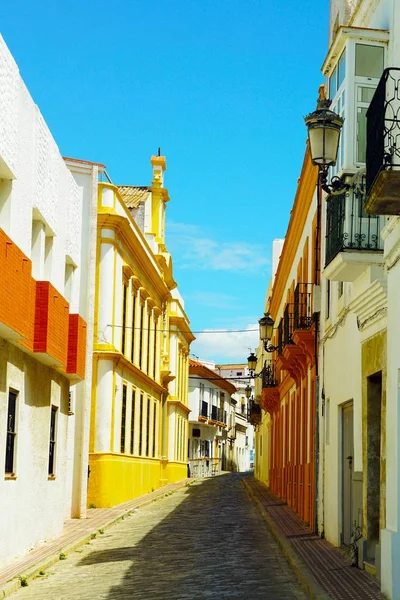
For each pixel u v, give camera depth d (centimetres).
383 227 1098
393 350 996
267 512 2302
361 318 1202
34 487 1495
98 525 1972
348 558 1287
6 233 1259
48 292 1420
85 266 2195
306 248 2181
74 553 1530
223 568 1298
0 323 1135
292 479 2495
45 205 1519
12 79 1252
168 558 1441
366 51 1188
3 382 1261
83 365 1838
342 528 1440
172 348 4381
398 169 920
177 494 3475
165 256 3822
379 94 902
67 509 2130
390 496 991
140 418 3234
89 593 1106
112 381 2600
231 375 10262
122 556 1484
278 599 1013
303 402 2155
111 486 2581
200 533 1852
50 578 1252
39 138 1462
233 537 1755
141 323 3259
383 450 1066
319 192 1770
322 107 1068
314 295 1738
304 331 1852
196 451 6225
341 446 1465
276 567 1296
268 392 3209
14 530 1352
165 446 4172
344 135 1180
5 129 1212
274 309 3769
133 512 2483
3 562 1281
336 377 1495
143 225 3644
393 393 994
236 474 6719
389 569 949
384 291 1064
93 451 2555
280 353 2431
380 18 1203
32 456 1475
